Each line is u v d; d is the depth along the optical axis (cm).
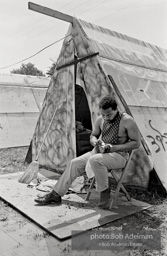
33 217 328
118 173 434
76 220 321
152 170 398
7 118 961
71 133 514
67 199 392
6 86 1052
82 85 488
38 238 285
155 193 398
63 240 279
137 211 347
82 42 479
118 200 386
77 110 639
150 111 466
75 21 489
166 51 699
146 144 403
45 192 423
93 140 377
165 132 462
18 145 904
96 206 365
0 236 289
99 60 448
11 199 390
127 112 416
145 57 587
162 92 530
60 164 546
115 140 358
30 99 1085
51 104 570
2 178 508
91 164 342
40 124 604
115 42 542
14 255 253
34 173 475
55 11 462
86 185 446
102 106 344
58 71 547
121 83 450
